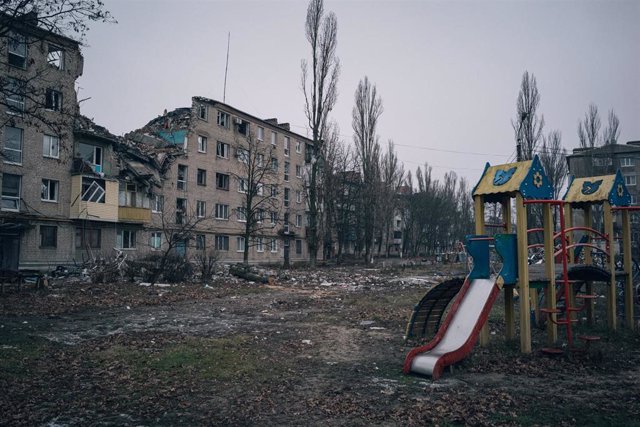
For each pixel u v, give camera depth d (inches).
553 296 361.1
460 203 3346.5
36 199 1117.1
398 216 3425.2
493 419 211.3
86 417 219.8
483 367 302.7
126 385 269.9
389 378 285.7
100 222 1258.6
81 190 1199.6
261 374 294.2
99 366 312.3
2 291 744.3
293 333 443.2
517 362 312.0
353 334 437.4
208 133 1662.2
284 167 2113.7
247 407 232.5
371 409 228.5
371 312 579.2
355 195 2036.2
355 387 266.5
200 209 1630.2
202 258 1100.5
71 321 509.7
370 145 1969.7
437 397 245.9
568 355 324.2
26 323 487.8
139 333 436.8
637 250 1365.7
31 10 441.1
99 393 255.4
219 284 970.1
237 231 1781.5
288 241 2103.8
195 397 248.8
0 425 208.2
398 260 2498.8
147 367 308.2
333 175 1935.3
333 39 1604.3
